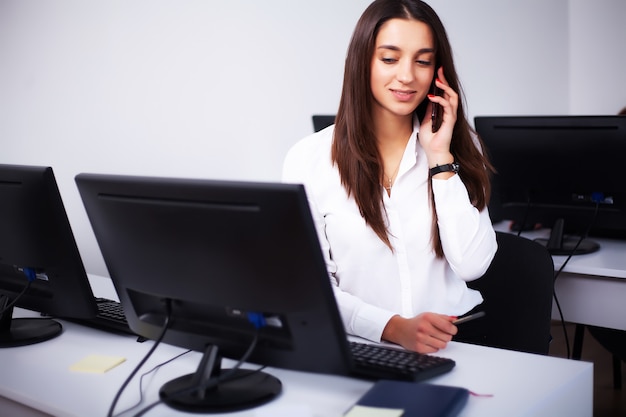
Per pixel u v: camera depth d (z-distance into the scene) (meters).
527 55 4.70
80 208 2.82
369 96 1.88
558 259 2.59
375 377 1.47
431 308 1.95
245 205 1.25
